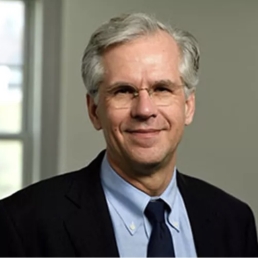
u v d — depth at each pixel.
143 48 1.33
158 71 1.32
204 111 3.10
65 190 1.45
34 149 3.27
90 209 1.41
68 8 3.01
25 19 3.27
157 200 1.44
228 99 3.11
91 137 3.05
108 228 1.38
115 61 1.33
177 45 1.39
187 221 1.50
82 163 3.05
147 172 1.39
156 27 1.37
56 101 3.05
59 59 3.04
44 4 3.02
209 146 3.12
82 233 1.37
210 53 3.09
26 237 1.35
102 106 1.37
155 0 3.04
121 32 1.32
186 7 3.06
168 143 1.37
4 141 3.29
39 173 3.10
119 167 1.42
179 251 1.44
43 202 1.41
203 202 1.58
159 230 1.41
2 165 3.29
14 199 1.44
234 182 3.14
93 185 1.46
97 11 3.01
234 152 3.13
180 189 1.57
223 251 1.50
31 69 3.29
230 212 1.60
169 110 1.36
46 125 3.07
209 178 3.13
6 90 3.30
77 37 3.02
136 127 1.34
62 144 3.05
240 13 3.10
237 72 3.11
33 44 3.28
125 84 1.32
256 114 3.13
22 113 3.31
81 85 3.04
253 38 3.11
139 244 1.39
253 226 1.65
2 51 3.28
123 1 3.02
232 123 3.12
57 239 1.35
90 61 1.38
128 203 1.42
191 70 1.42
